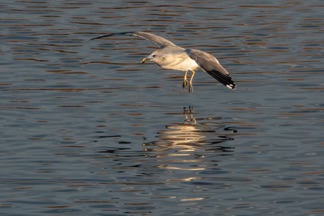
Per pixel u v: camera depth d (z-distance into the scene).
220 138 17.30
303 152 16.33
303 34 26.66
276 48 25.08
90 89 21.11
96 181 14.78
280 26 27.58
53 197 14.05
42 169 15.38
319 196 14.11
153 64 23.55
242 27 27.42
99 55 24.39
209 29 27.20
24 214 13.38
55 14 28.97
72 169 15.39
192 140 17.16
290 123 18.31
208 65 15.36
